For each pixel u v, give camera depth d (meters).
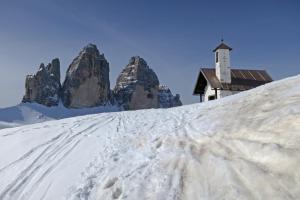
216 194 7.77
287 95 12.48
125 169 10.80
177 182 8.88
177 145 11.55
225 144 10.15
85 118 25.17
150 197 8.57
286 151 8.07
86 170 11.84
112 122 21.78
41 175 12.59
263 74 45.69
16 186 12.05
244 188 7.57
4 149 17.72
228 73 42.81
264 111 11.65
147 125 17.78
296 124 9.16
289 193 6.84
